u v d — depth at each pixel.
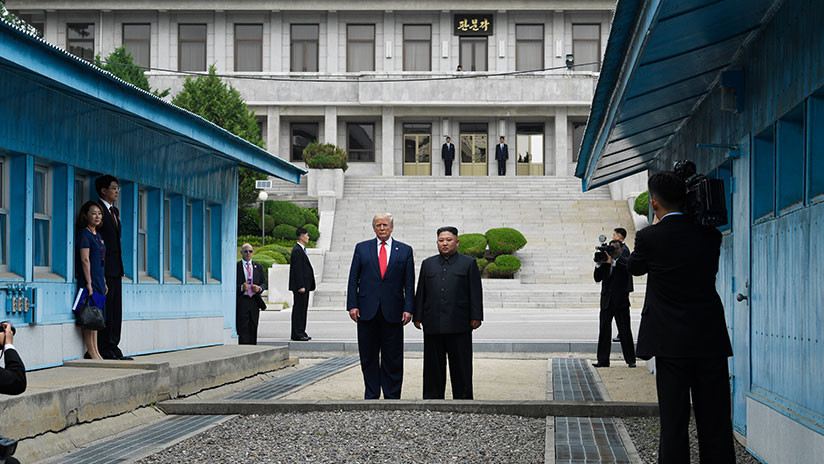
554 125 48.78
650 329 5.30
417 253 35.69
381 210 40.38
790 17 5.76
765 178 6.92
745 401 7.40
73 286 9.64
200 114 38.91
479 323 9.68
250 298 15.20
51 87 9.08
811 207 5.39
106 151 10.52
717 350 5.18
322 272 33.22
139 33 49.03
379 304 9.85
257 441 7.34
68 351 9.46
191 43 49.22
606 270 13.24
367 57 49.69
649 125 9.84
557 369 13.06
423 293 9.84
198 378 10.16
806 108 5.49
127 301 11.12
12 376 4.80
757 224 6.87
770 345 6.43
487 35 49.28
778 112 6.09
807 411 5.48
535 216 39.34
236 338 15.05
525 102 47.38
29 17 48.62
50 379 8.05
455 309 9.65
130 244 11.27
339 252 35.91
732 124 7.57
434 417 8.38
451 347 9.69
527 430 7.79
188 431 7.90
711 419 5.21
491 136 49.22
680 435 5.19
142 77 40.00
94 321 9.46
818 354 5.25
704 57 7.09
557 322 22.19
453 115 48.66
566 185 43.91
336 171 42.59
